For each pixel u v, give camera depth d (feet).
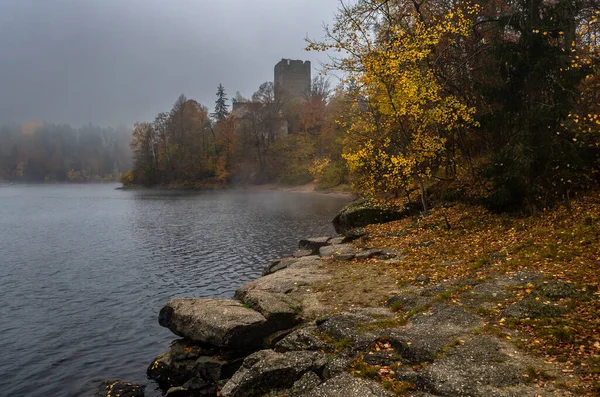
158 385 35.12
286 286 41.42
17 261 85.25
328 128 224.94
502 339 23.90
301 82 401.08
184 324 35.32
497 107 55.67
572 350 21.68
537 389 18.95
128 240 108.68
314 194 229.25
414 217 64.90
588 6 47.52
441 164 68.33
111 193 335.26
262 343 32.89
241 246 94.63
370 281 40.24
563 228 41.45
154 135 368.07
